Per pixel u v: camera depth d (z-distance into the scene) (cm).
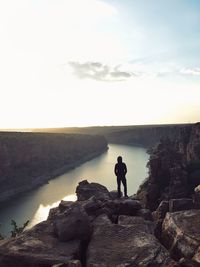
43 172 18275
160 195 6372
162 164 6831
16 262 927
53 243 1013
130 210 1491
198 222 991
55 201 12044
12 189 14025
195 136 10281
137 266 837
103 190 2848
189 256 854
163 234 1048
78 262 845
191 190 6184
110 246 950
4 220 9588
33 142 19425
